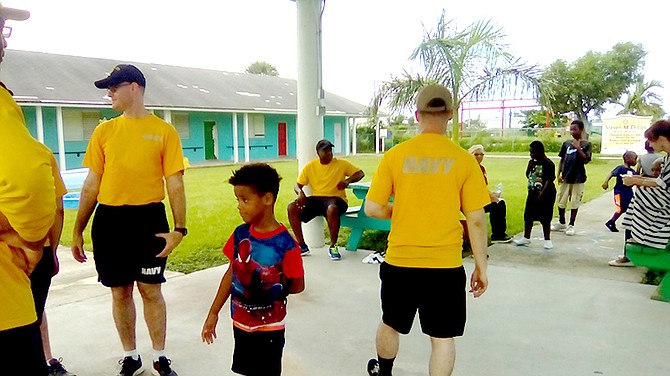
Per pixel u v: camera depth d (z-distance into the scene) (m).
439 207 2.46
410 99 10.16
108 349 3.57
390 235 2.61
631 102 30.59
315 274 5.40
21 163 1.43
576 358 3.37
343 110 28.84
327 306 4.39
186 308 4.39
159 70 24.55
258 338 2.40
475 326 3.93
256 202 2.31
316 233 6.66
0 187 1.43
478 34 10.02
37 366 1.68
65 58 21.48
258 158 25.81
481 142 28.69
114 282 3.00
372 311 4.27
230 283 2.50
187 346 3.60
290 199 11.77
